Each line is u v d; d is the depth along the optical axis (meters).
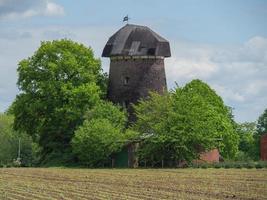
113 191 57.44
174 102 100.25
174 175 79.19
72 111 110.25
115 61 118.88
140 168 99.00
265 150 124.12
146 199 50.25
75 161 110.25
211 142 99.62
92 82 113.50
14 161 153.62
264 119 150.62
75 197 52.47
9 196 53.84
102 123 104.31
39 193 56.22
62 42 114.12
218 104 129.38
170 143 98.06
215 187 60.28
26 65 113.75
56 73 112.44
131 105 116.50
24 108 113.44
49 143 113.69
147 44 118.25
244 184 63.56
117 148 103.19
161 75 118.50
